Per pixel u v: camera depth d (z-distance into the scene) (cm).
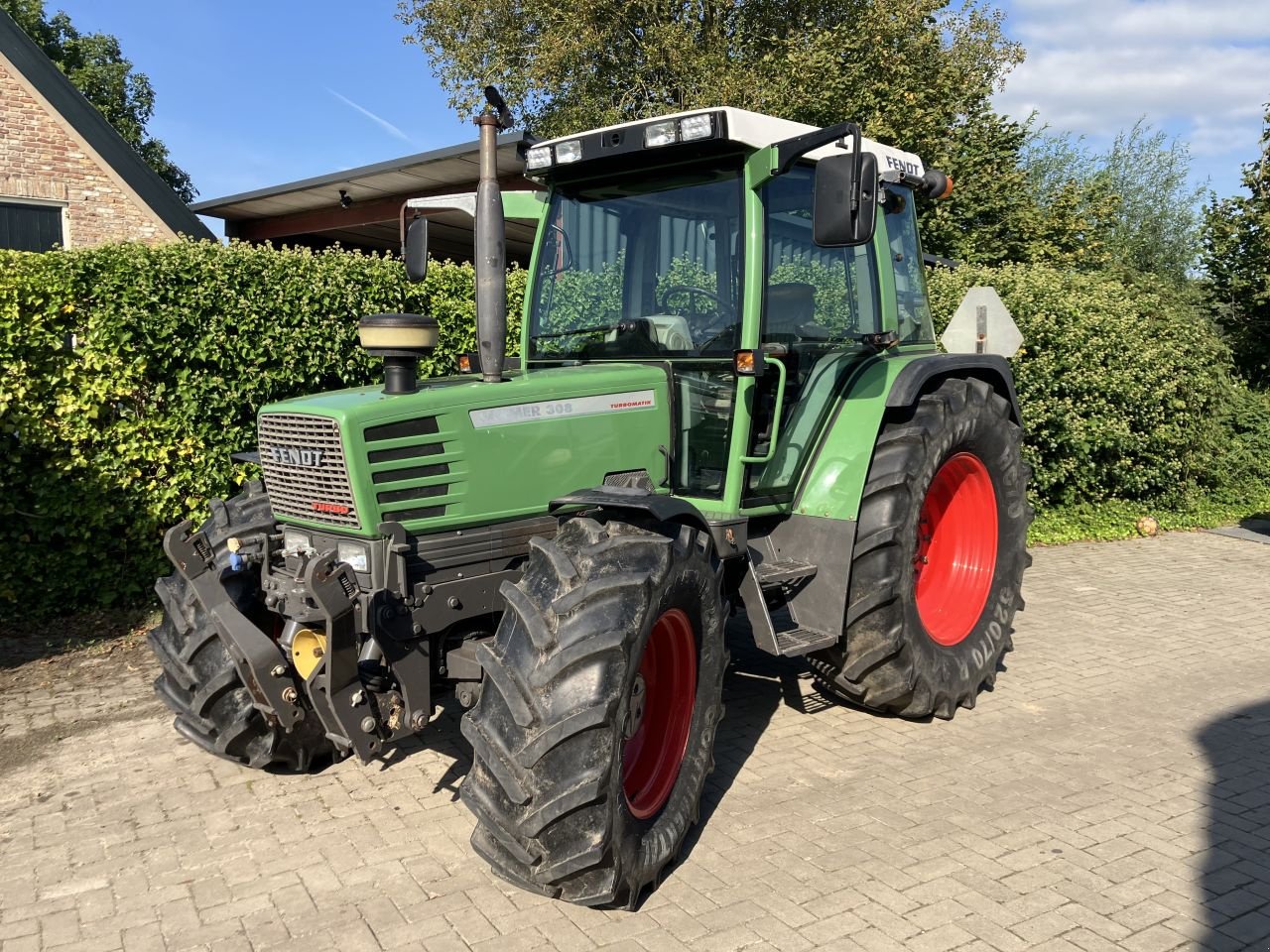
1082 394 934
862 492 412
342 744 317
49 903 307
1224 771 411
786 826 356
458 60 2217
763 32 2042
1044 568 829
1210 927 295
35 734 451
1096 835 351
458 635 350
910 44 1422
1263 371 1421
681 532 322
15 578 599
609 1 1975
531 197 445
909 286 518
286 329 650
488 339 351
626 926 292
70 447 602
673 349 394
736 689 507
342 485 314
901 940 286
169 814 368
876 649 415
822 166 339
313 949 281
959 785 392
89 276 592
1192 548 922
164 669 385
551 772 277
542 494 350
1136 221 2058
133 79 3122
